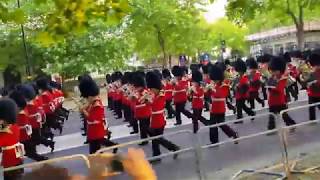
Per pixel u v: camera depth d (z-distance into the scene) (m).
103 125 9.60
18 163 7.35
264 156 8.35
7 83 31.12
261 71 17.08
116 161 3.18
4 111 7.27
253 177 7.77
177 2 32.00
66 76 29.38
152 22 29.47
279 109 11.25
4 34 27.81
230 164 8.09
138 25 29.00
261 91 19.03
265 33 51.75
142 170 2.62
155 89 10.04
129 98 14.94
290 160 8.21
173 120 15.70
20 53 27.81
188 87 14.71
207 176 7.79
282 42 48.16
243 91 13.70
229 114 15.73
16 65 28.27
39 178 4.73
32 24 26.47
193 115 13.27
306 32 40.50
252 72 15.41
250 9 13.36
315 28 40.72
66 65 27.39
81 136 14.45
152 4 29.25
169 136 8.48
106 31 28.36
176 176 7.13
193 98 13.27
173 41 31.62
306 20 38.06
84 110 9.60
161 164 7.32
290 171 7.82
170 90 15.99
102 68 28.45
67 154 11.63
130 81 15.00
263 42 51.91
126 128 15.04
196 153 7.37
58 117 16.28
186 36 31.52
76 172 4.09
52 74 28.75
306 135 8.62
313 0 12.77
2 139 7.25
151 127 10.05
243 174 7.84
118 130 14.72
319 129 8.84
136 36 30.44
